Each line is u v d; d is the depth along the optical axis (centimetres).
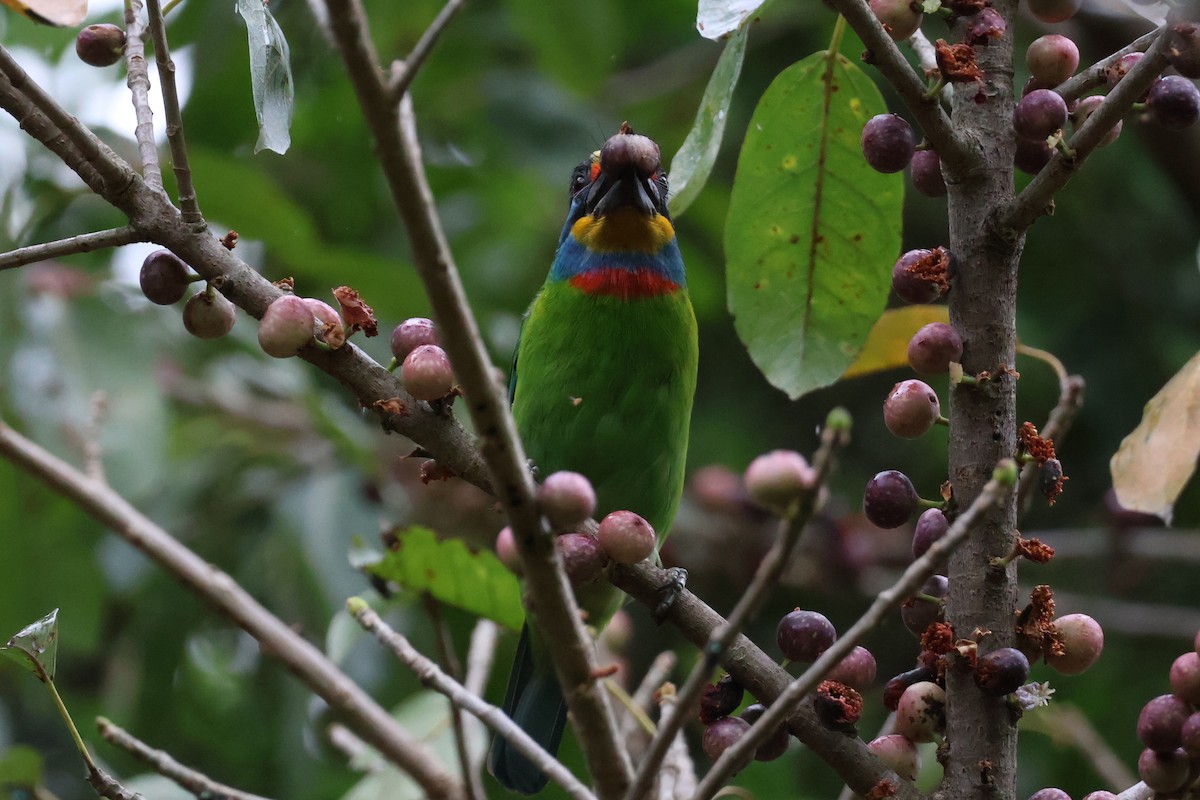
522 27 1166
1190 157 1040
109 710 1145
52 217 1066
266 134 538
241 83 1197
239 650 1217
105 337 943
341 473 1087
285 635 625
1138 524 1119
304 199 1296
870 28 481
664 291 824
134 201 505
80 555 1034
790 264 566
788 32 1309
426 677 431
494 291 1259
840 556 1192
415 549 680
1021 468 485
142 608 1130
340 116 1287
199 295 517
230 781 1148
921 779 873
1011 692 466
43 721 1189
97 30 535
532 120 1304
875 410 1306
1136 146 1266
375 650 1067
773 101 547
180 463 1123
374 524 1059
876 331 650
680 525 1216
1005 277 505
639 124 1348
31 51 1089
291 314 495
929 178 547
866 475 1285
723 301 1290
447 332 357
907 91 490
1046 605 482
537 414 836
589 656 390
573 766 1088
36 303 941
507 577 679
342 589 1029
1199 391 478
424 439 514
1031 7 534
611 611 741
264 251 1223
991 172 509
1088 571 1259
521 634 823
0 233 980
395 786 726
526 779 801
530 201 1278
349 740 752
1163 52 461
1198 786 471
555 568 382
